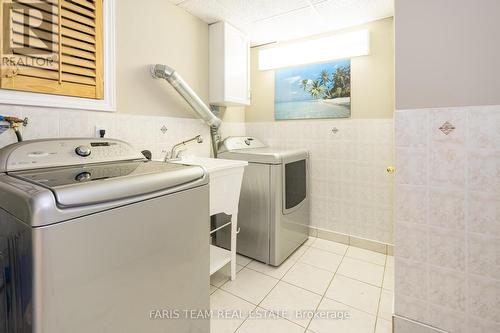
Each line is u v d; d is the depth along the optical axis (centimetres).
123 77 171
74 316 76
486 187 118
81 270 77
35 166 107
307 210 260
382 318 155
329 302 169
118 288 87
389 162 229
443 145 125
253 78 296
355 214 248
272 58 277
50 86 134
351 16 221
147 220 95
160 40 194
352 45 234
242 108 300
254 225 219
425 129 128
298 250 243
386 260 224
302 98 267
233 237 191
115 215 85
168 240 104
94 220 79
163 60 197
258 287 185
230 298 173
